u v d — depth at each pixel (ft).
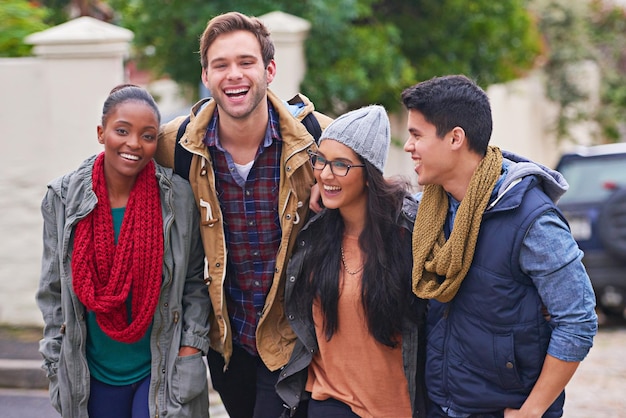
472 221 10.66
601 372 25.48
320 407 12.52
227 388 14.08
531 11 59.98
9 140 25.84
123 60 26.48
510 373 10.76
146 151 12.23
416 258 11.18
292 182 12.78
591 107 68.28
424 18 37.63
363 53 33.65
